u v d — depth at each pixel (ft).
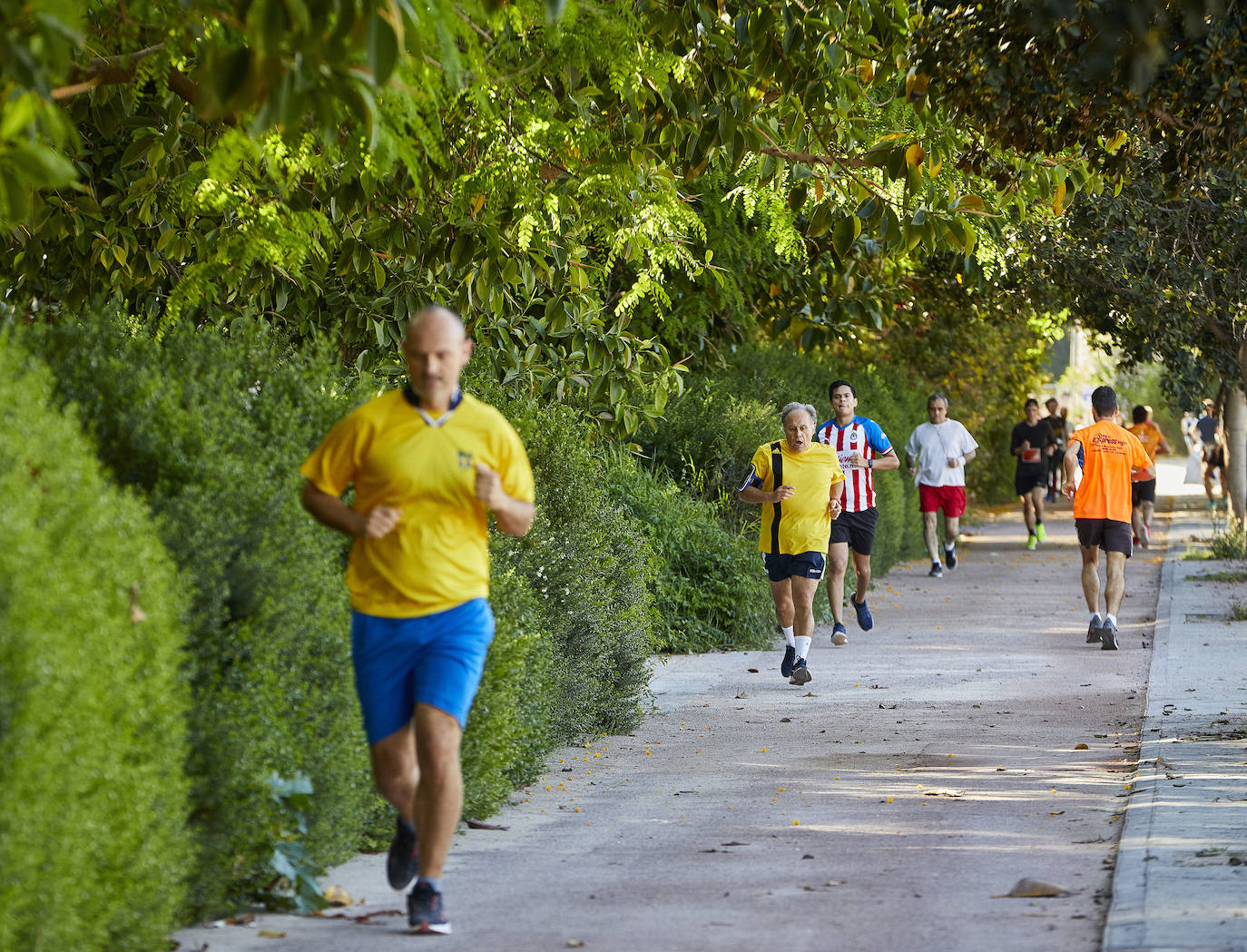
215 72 33.55
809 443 82.94
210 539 37.42
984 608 120.26
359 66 34.88
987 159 65.46
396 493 36.58
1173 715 68.85
